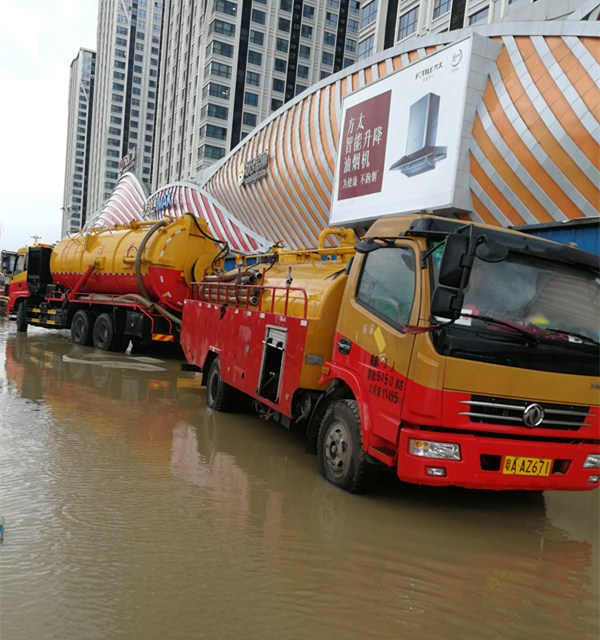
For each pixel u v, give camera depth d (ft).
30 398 25.75
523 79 55.52
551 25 54.80
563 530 14.64
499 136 55.88
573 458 13.94
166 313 42.96
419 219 14.58
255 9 219.61
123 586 9.86
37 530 11.91
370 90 68.64
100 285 49.01
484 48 56.90
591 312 14.57
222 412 25.96
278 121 108.27
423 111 60.54
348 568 11.23
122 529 12.26
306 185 97.40
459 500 16.33
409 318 13.83
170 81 252.83
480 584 11.07
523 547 13.24
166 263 42.78
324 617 9.32
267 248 107.96
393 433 13.76
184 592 9.78
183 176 229.86
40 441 18.80
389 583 10.75
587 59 51.93
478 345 13.15
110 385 31.07
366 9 135.64
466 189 57.36
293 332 18.80
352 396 16.87
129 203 205.77
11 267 63.98
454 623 9.52
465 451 13.17
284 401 19.10
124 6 422.82
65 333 63.26
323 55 237.86
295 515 13.92
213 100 211.00
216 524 12.93
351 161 70.85
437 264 13.71
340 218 72.18
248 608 9.41
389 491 16.44
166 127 254.27
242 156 123.13
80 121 559.38
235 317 24.48
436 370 12.99
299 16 230.68
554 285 14.43
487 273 13.97
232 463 18.06
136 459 17.65
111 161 422.00
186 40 237.25
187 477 16.24
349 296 16.89
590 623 9.91
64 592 9.53
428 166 59.72
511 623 9.70
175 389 31.40
